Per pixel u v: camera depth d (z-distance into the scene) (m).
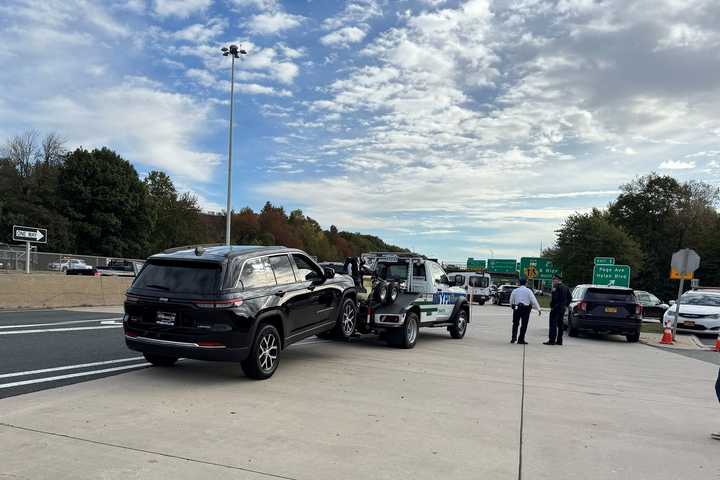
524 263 59.66
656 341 15.74
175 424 5.13
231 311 6.74
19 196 56.34
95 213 56.81
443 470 4.21
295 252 8.60
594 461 4.59
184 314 6.77
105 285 18.61
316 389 6.82
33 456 4.18
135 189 60.12
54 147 63.56
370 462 4.31
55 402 5.77
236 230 92.62
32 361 8.01
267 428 5.09
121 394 6.24
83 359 8.31
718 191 67.19
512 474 4.20
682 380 9.01
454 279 13.71
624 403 6.91
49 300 16.59
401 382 7.49
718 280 59.50
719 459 4.80
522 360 10.30
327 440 4.81
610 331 15.33
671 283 64.50
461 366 9.14
